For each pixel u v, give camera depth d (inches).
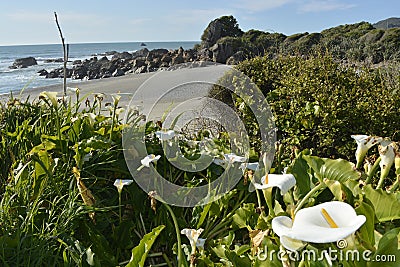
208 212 91.7
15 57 3257.9
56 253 78.3
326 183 64.3
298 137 163.5
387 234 52.3
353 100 178.4
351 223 47.7
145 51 2455.7
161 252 88.0
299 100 174.2
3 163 110.0
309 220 48.0
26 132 115.0
